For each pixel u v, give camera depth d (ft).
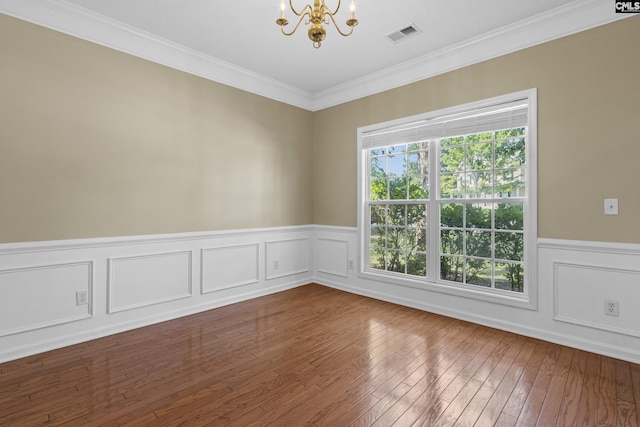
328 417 5.77
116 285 9.57
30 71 8.12
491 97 9.99
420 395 6.43
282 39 10.28
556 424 5.58
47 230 8.38
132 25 9.49
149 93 10.24
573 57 8.56
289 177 14.49
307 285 15.11
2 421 5.59
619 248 7.91
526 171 9.64
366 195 13.71
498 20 9.11
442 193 11.57
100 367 7.50
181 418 5.72
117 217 9.58
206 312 11.38
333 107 14.60
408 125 12.09
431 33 9.81
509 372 7.31
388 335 9.40
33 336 8.18
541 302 9.12
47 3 8.22
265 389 6.64
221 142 12.10
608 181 8.11
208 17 9.09
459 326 10.13
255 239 13.23
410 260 12.34
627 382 6.86
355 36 10.00
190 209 11.24
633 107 7.77
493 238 10.36
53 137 8.46
